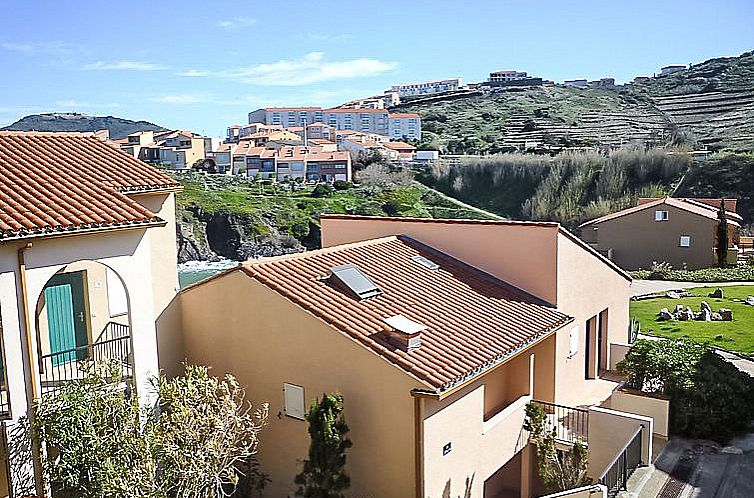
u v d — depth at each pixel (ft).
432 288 54.95
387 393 42.93
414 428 41.86
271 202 274.36
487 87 608.19
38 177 48.55
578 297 62.85
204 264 236.84
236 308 50.98
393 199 290.56
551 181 283.38
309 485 42.75
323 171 331.36
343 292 50.06
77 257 43.52
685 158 264.11
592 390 64.23
